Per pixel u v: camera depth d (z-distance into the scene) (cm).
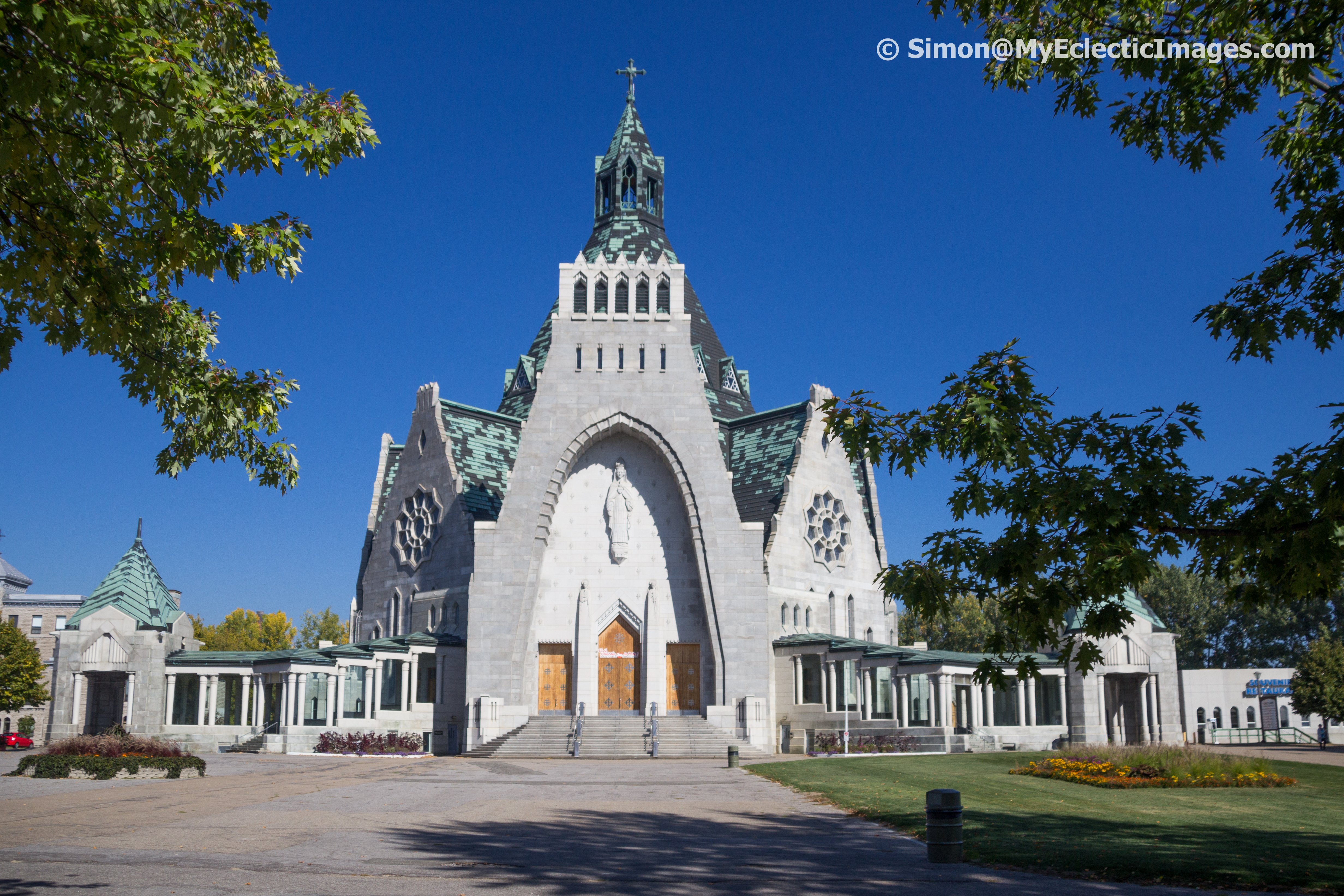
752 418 8044
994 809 2923
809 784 3747
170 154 1463
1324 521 1370
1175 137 1970
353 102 1638
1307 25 1645
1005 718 7050
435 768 4862
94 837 2330
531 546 6475
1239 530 1465
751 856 2095
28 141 1300
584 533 6725
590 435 6675
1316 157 1822
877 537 8012
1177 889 1742
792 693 6656
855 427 1752
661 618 6588
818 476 7431
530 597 6438
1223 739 8875
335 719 6475
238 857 2022
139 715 6291
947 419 1683
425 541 7456
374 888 1702
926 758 5316
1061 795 3341
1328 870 1884
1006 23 2173
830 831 2522
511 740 6025
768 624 6650
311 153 1605
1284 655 12706
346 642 13962
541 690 6569
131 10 1308
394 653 6581
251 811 2892
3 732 10438
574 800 3266
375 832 2438
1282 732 9231
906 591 1723
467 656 6341
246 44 1631
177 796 3338
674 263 8444
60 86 1256
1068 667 6750
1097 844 2225
